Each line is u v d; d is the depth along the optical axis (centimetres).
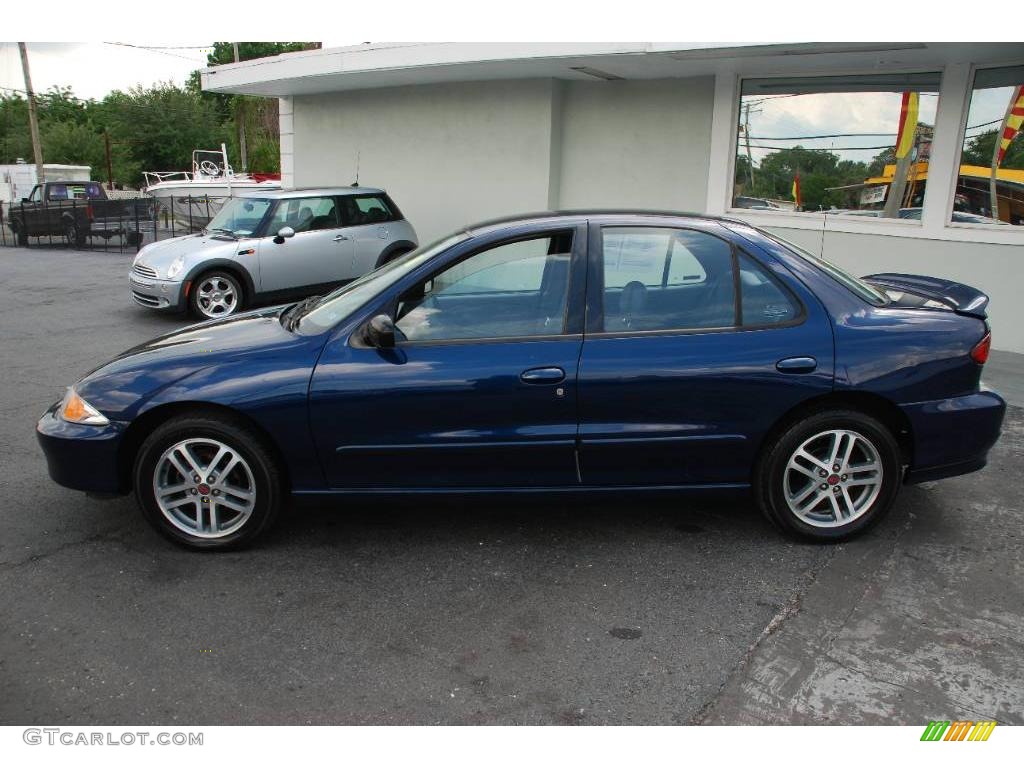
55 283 1310
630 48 798
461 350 368
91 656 303
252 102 4553
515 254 380
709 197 936
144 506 379
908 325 376
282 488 384
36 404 628
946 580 359
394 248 1133
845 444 379
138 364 384
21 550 387
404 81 1134
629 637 316
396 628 322
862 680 290
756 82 889
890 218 828
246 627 323
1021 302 762
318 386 365
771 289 377
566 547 391
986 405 380
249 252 995
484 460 372
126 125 5325
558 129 1059
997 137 755
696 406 367
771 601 341
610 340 368
